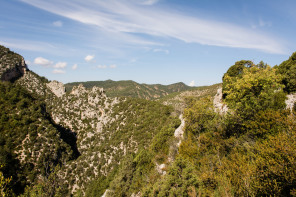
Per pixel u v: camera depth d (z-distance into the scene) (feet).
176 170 39.70
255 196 26.27
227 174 34.40
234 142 47.60
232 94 56.85
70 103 271.69
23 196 65.57
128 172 76.28
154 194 41.93
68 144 204.33
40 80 320.29
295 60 79.56
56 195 78.84
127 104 240.94
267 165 26.00
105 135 216.33
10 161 144.15
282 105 48.93
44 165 158.92
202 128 79.15
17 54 296.92
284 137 27.84
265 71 52.60
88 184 162.81
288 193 23.40
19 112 188.55
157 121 179.42
